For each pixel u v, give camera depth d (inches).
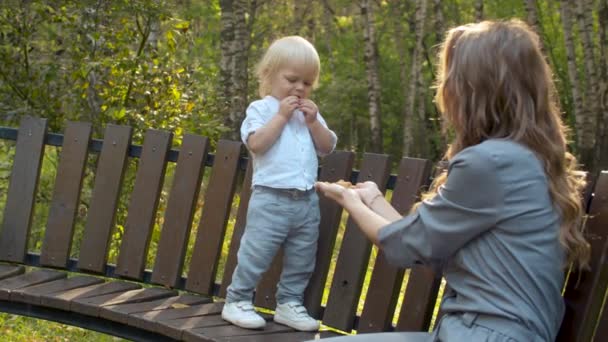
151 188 175.5
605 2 700.0
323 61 1251.2
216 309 162.1
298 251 152.0
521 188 98.0
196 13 826.2
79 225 286.0
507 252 98.3
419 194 148.1
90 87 298.4
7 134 188.1
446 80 103.8
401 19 1099.9
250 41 1000.2
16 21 292.7
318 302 158.6
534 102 100.7
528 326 97.0
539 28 761.6
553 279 100.2
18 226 185.5
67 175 182.9
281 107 146.3
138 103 292.2
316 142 152.2
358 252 154.3
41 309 168.1
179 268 172.7
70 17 294.4
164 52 307.0
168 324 151.2
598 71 846.5
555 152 100.1
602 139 719.1
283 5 1160.8
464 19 1119.6
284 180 147.0
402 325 148.3
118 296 167.3
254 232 149.4
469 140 103.0
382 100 1155.9
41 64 292.5
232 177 167.9
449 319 101.5
